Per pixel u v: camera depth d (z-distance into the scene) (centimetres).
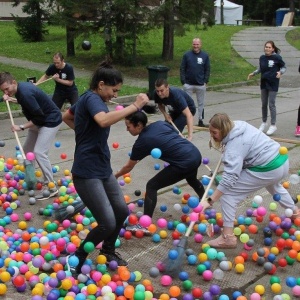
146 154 524
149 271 445
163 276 433
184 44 2469
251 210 587
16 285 410
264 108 1012
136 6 1772
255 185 495
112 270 455
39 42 2452
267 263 455
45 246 481
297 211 548
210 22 1959
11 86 595
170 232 547
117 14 1794
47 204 626
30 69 1809
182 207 612
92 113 387
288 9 4666
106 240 455
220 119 469
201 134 1006
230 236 500
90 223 559
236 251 499
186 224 557
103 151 418
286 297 401
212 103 1451
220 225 548
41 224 566
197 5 1845
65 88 995
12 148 883
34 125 640
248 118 1194
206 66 1089
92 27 1836
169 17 1833
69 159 820
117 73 395
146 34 1902
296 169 763
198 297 409
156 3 1833
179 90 694
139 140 521
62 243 455
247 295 420
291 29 3288
